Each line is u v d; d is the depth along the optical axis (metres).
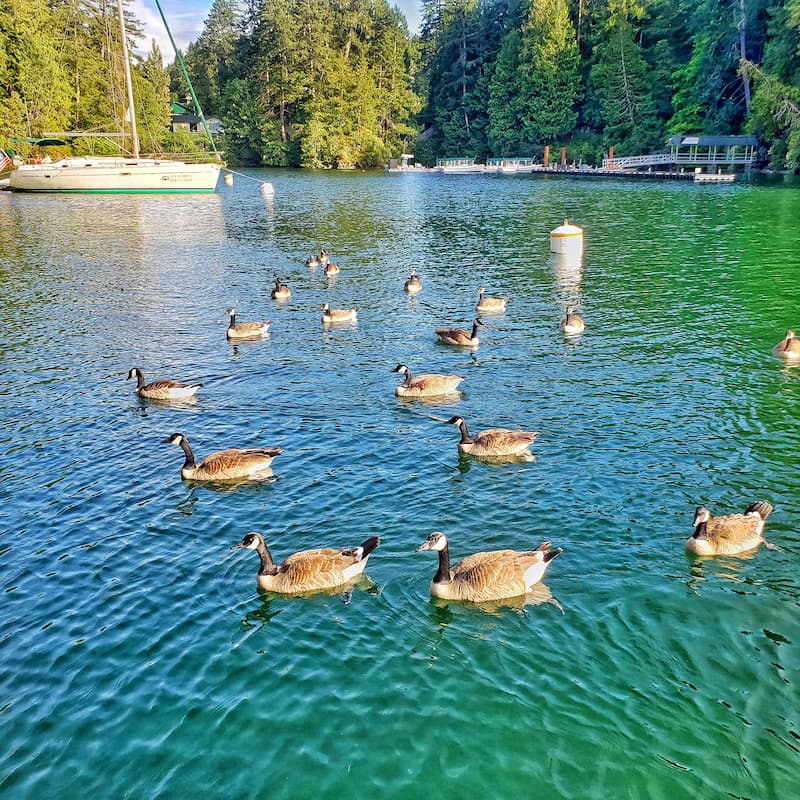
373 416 22.81
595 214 68.31
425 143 153.50
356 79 136.38
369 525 16.70
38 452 20.86
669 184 94.00
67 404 24.36
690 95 111.50
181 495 18.34
